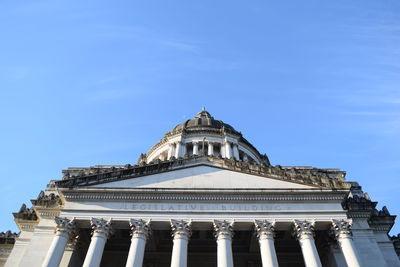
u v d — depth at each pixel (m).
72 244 33.06
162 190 33.50
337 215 32.06
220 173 36.06
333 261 32.47
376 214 38.38
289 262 37.81
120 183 34.78
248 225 32.09
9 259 34.44
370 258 32.50
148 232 31.67
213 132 66.50
